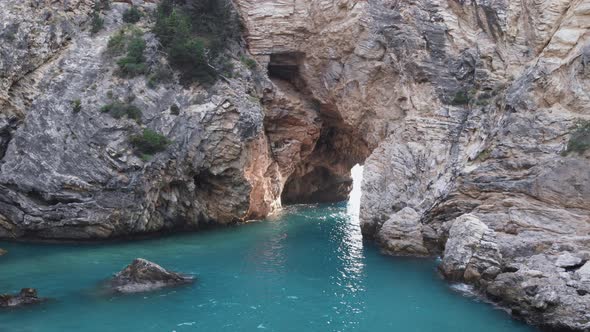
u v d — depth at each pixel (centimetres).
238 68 4450
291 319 2359
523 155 2997
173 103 4006
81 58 4031
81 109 3772
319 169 5897
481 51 3781
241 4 4844
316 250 3581
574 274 2355
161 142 3812
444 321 2353
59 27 4106
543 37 3572
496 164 3067
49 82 3925
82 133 3716
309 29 4809
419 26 4056
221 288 2741
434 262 3259
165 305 2481
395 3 4269
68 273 2920
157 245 3641
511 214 2855
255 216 4688
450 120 3769
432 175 3647
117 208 3650
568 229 2694
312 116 5041
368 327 2283
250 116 4194
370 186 4025
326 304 2550
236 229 4253
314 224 4550
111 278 2808
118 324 2248
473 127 3572
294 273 3030
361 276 2980
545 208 2797
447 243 2970
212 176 4166
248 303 2539
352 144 5547
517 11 3700
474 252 2778
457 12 3984
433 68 3991
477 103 3691
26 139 3734
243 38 4866
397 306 2522
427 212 3375
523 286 2409
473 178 3125
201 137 3997
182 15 4516
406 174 3816
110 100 3859
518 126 3083
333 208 5544
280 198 5322
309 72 4922
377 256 3422
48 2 4169
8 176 3669
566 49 3162
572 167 2778
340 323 2327
